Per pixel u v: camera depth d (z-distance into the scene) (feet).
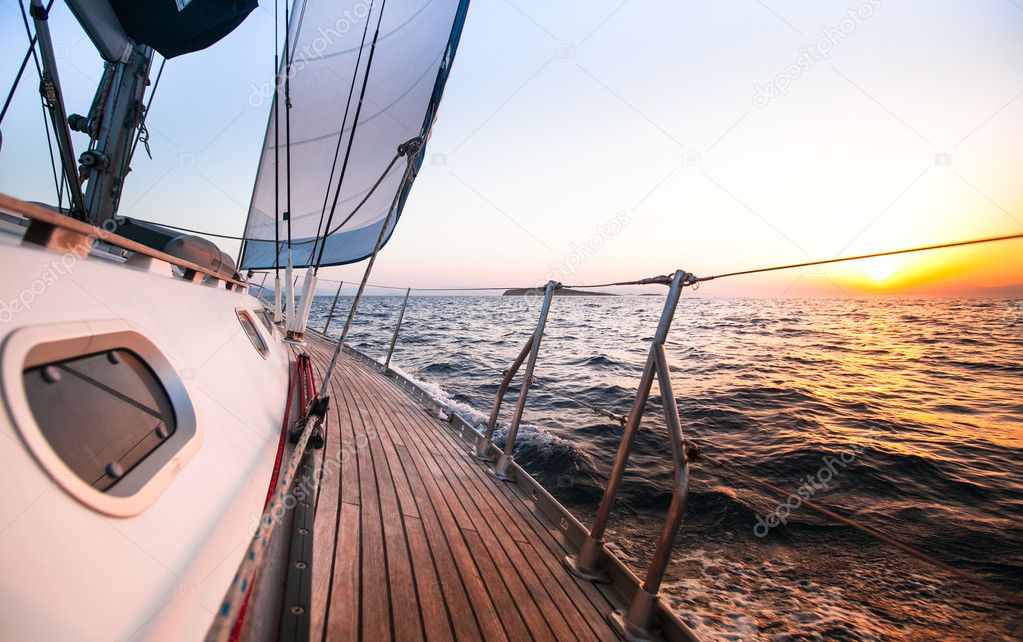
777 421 31.27
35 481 2.89
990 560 15.53
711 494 19.11
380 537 8.94
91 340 3.88
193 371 5.70
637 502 18.51
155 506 3.90
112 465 3.70
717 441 27.20
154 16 12.42
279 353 14.99
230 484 5.33
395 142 23.70
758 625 11.39
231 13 13.38
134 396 4.39
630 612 8.04
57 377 3.50
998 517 18.56
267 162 24.63
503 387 16.15
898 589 13.20
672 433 8.09
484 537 10.05
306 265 25.59
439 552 8.95
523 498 12.78
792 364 55.67
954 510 19.24
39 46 7.05
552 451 23.52
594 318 147.74
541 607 8.05
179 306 6.37
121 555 3.30
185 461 4.55
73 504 3.09
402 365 52.65
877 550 15.37
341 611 6.69
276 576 5.98
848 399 37.96
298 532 7.09
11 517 2.68
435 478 12.76
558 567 9.54
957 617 12.06
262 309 16.40
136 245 5.15
